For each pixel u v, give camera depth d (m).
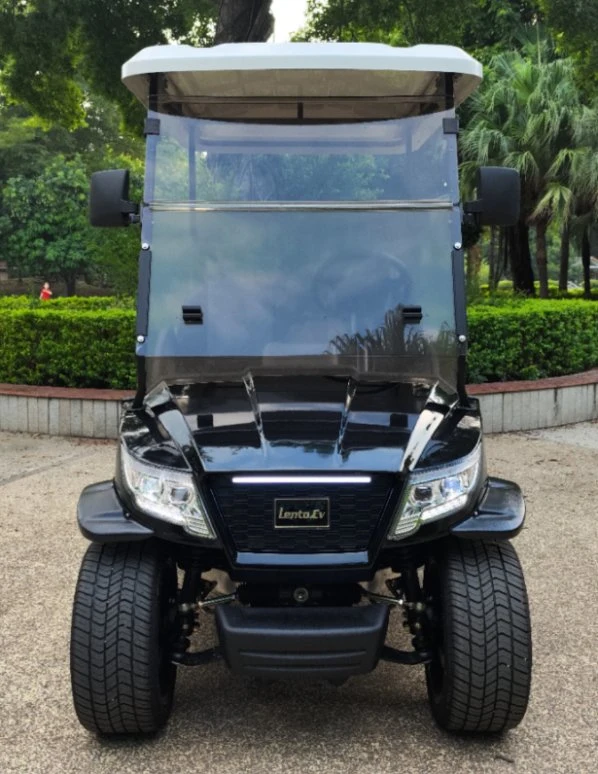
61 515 5.78
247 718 3.27
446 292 3.47
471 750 3.04
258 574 2.83
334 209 3.53
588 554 5.04
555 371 9.11
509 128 16.11
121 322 8.23
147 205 3.53
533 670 3.62
